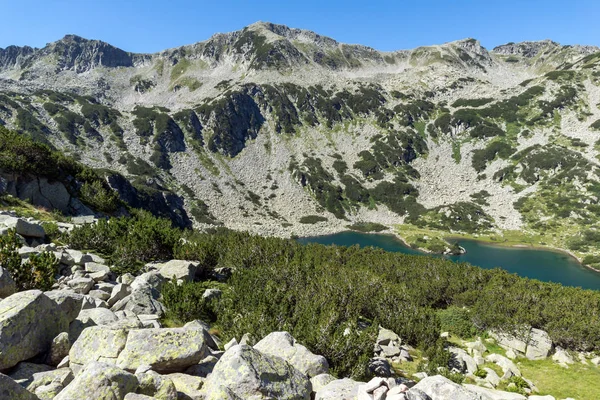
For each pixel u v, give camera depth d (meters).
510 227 138.75
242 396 7.20
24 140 41.06
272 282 21.89
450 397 8.51
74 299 9.87
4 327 7.22
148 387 6.70
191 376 8.00
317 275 28.16
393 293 28.59
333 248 49.06
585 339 28.14
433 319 26.44
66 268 17.92
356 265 42.09
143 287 16.19
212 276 26.11
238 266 29.52
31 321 7.83
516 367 24.83
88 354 8.03
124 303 15.10
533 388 21.77
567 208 138.38
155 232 25.88
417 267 44.22
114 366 6.51
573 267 98.56
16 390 5.56
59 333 8.63
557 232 128.12
